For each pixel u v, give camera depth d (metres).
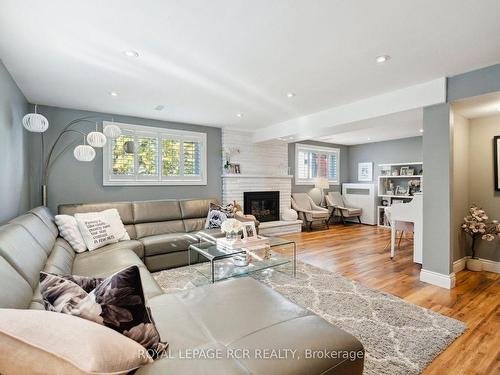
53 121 3.85
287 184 6.32
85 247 2.87
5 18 1.79
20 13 1.74
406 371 1.56
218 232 3.78
